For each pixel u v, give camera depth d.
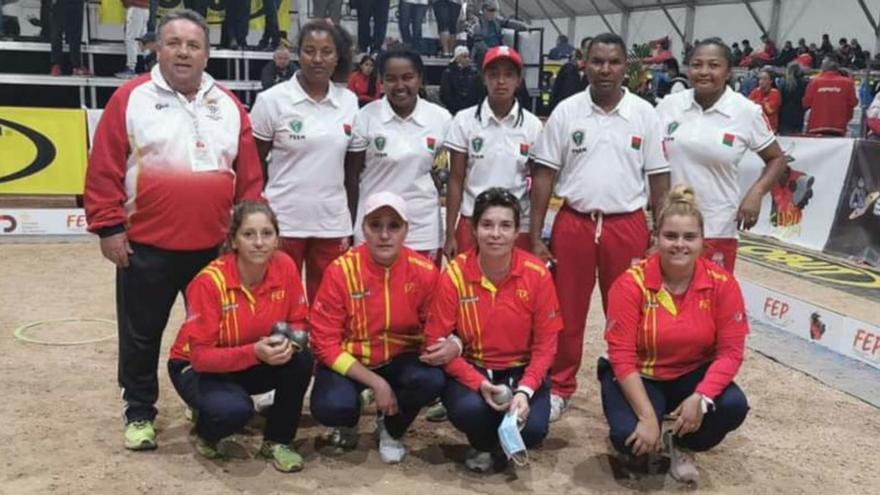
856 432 4.07
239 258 3.35
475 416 3.38
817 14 21.91
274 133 3.95
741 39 24.42
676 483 3.48
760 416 4.24
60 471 3.39
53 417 3.94
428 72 12.35
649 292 3.42
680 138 4.10
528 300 3.49
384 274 3.50
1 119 8.30
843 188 8.33
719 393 3.31
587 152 3.88
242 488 3.31
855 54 18.80
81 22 10.74
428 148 4.08
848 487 3.49
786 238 9.01
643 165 3.98
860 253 8.05
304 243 4.07
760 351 5.29
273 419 3.50
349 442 3.70
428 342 3.53
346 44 4.02
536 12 32.28
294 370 3.39
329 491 3.31
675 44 26.69
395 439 3.66
